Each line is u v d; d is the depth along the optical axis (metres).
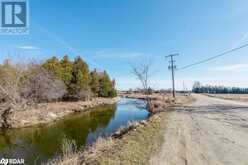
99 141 9.37
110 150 7.45
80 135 16.41
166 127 12.67
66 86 39.84
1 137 15.87
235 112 21.12
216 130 11.85
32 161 10.27
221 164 6.20
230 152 7.47
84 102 43.75
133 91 128.62
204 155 7.08
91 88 54.78
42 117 23.30
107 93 65.38
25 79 25.09
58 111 28.53
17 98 21.34
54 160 8.91
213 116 18.16
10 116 20.05
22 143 14.02
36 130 18.48
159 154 7.02
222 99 48.88
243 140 9.39
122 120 23.12
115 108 38.34
